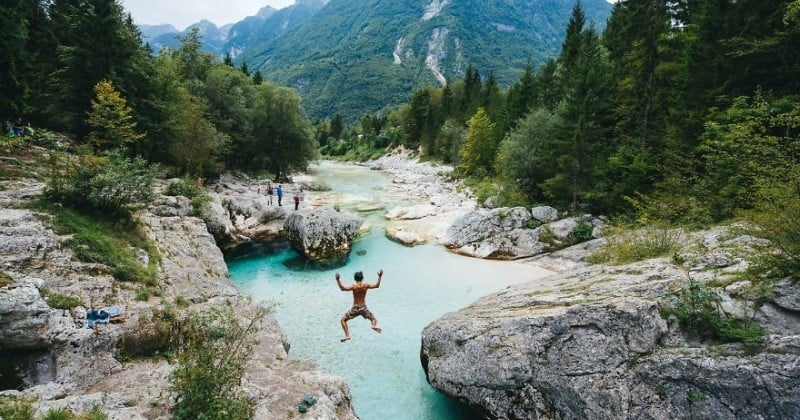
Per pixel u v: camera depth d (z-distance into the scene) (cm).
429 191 4591
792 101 1733
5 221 1250
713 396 830
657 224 1702
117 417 762
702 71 2175
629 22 3488
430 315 1738
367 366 1385
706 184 1902
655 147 2458
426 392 1257
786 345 818
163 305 1234
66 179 1569
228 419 742
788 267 934
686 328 946
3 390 877
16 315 922
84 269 1220
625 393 893
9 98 2636
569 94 2822
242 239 2595
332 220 2522
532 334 1037
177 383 813
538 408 967
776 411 774
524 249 2442
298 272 2248
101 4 3042
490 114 6203
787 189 1160
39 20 3288
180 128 3388
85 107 3027
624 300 1006
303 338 1560
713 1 2178
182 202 2225
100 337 1029
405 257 2477
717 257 1166
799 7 1698
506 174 3512
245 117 4794
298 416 874
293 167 5394
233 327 1027
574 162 2641
